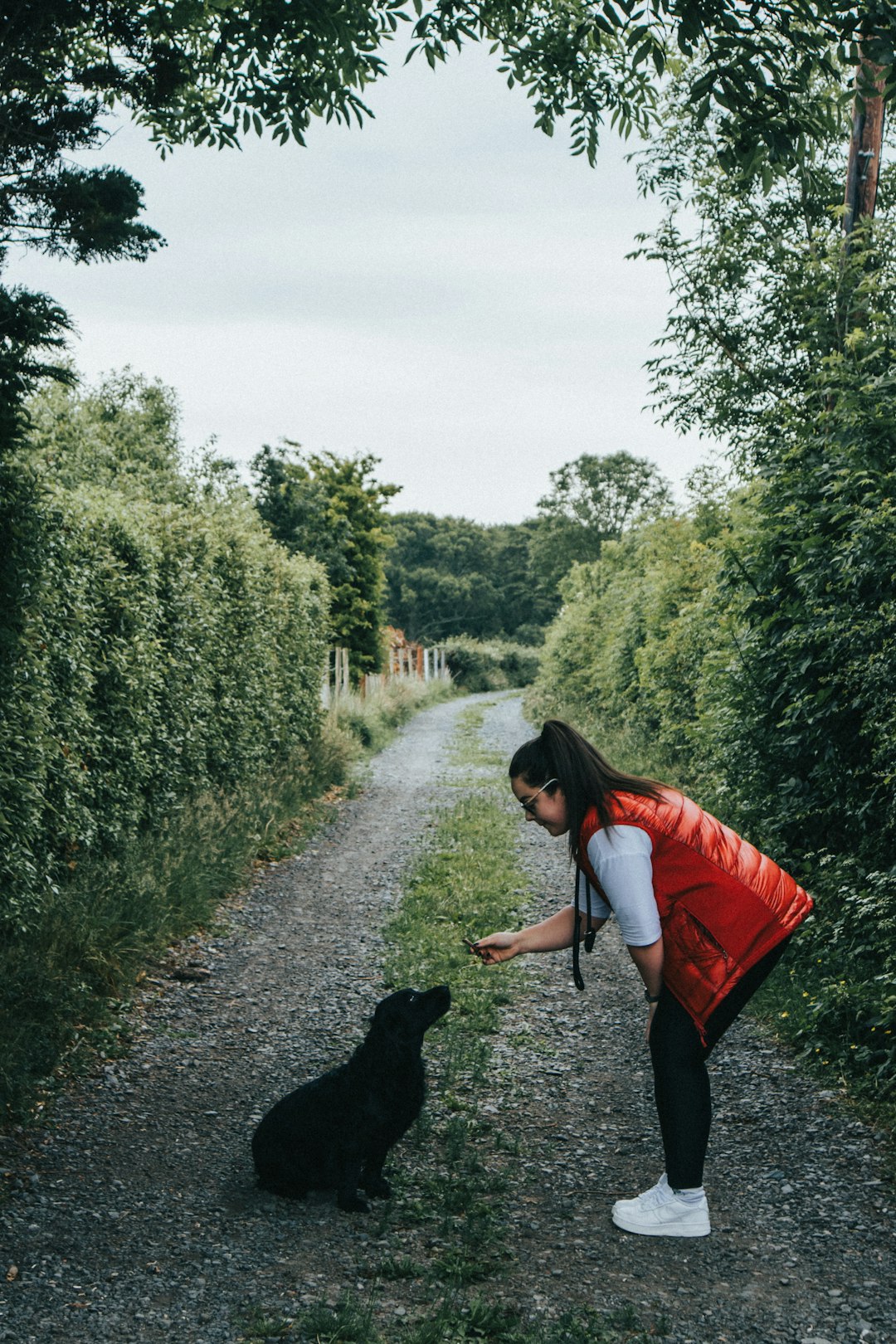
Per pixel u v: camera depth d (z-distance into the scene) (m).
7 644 5.92
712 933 3.27
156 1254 3.21
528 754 3.44
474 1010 5.66
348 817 12.23
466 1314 2.84
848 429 6.04
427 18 6.68
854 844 6.01
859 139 8.27
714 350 11.33
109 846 8.09
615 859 3.25
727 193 10.82
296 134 7.26
